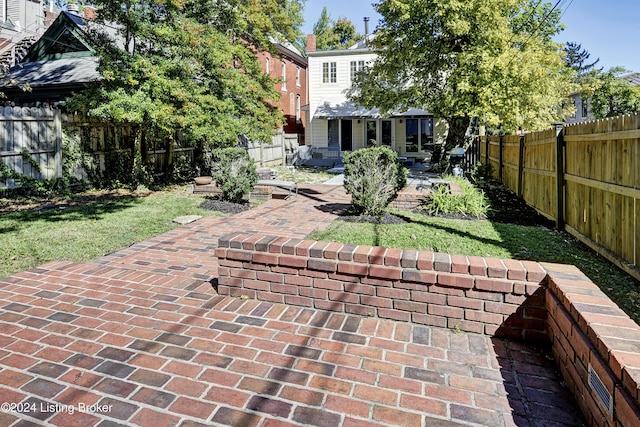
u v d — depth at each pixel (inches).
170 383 93.2
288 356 105.0
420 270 119.6
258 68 542.6
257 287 139.3
